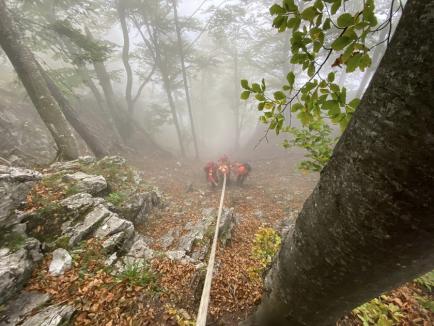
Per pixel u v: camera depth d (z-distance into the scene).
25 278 3.58
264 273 2.63
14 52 7.46
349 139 0.96
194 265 4.67
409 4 0.73
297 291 1.45
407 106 0.71
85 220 4.88
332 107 1.59
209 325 3.62
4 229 3.94
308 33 1.38
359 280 1.11
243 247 5.95
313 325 1.63
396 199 0.79
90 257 4.24
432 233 0.80
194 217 7.64
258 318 2.10
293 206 9.26
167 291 3.91
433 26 0.64
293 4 1.32
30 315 3.13
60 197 5.35
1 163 7.04
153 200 7.86
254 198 10.30
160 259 4.64
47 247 4.23
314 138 3.26
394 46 0.77
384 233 0.87
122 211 6.25
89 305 3.40
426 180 0.71
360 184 0.89
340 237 1.03
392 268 0.98
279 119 1.77
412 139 0.71
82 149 13.04
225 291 4.20
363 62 1.31
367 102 0.89
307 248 1.25
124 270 4.15
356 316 3.42
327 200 1.08
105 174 7.40
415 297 3.71
